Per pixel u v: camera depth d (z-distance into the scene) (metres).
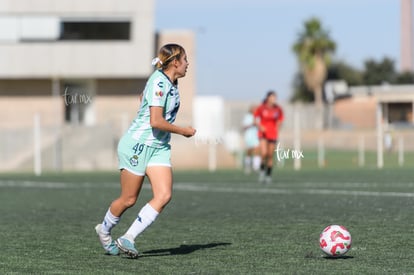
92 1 125.38
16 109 127.00
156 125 18.53
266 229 24.84
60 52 125.62
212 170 76.94
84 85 128.25
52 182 56.38
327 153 112.75
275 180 54.41
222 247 20.92
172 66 18.86
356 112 161.62
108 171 78.56
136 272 17.11
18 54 125.06
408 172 63.38
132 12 125.38
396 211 29.77
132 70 125.69
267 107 51.78
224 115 130.75
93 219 29.31
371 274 16.38
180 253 19.97
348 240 18.58
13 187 50.69
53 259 19.22
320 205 33.16
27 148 88.44
